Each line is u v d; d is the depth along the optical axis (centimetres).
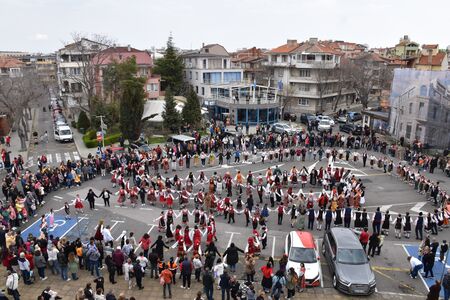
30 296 1745
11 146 5016
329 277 1980
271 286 1750
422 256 2058
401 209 2903
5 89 4984
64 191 3256
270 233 2495
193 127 5466
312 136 4584
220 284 1697
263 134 4747
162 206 2942
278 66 7612
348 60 7456
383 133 5572
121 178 3086
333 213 2634
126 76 5700
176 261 2092
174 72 7306
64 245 1911
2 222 2331
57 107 8125
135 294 1777
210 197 2783
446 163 3853
